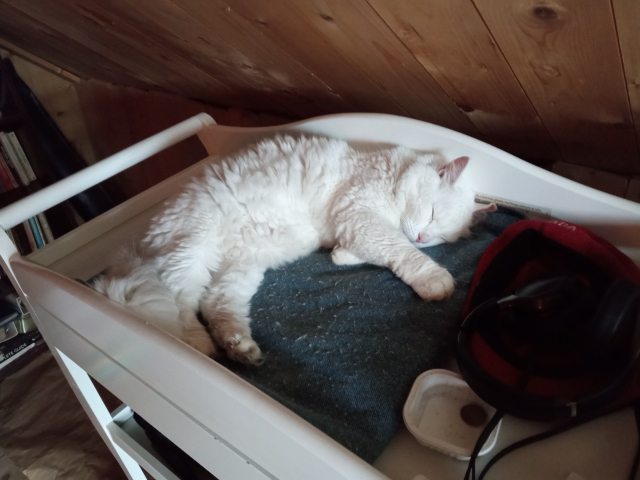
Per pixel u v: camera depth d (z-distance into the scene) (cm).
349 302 90
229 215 112
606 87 78
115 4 113
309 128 122
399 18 78
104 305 67
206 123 135
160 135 125
